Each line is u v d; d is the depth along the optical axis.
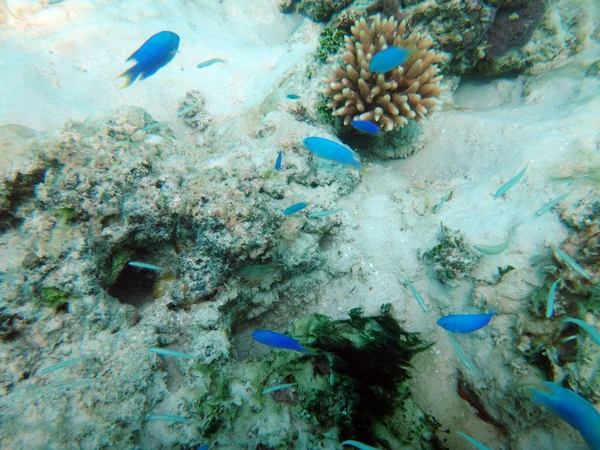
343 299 0.41
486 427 0.35
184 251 0.34
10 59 0.48
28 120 0.45
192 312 0.33
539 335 0.31
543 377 0.30
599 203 0.31
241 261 0.32
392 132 0.49
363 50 0.45
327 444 0.28
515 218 0.36
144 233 0.32
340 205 0.43
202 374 0.29
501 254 0.34
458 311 0.37
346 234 0.41
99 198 0.32
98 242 0.32
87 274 0.30
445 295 0.38
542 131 0.42
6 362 0.26
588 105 0.42
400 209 0.41
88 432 0.24
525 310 0.32
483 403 0.35
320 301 0.41
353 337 0.34
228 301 0.34
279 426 0.28
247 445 0.27
